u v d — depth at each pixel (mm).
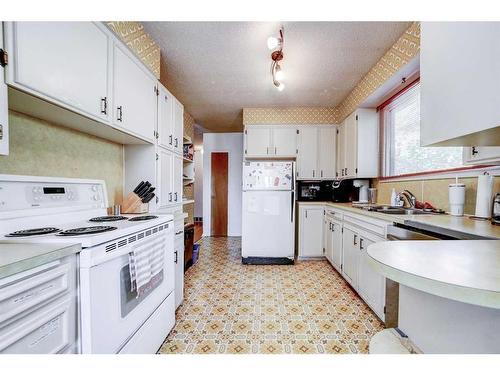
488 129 895
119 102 1569
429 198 2166
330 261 3174
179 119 2625
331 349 1561
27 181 1216
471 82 955
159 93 2154
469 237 1103
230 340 1652
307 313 2012
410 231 1450
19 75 914
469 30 963
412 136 2486
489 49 877
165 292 1633
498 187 1573
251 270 3074
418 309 985
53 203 1352
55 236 995
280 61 2398
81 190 1572
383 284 1789
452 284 520
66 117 1309
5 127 865
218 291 2443
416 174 2348
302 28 1893
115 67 1527
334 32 1944
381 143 2990
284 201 3363
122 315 1145
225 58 2348
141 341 1305
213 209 5430
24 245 884
